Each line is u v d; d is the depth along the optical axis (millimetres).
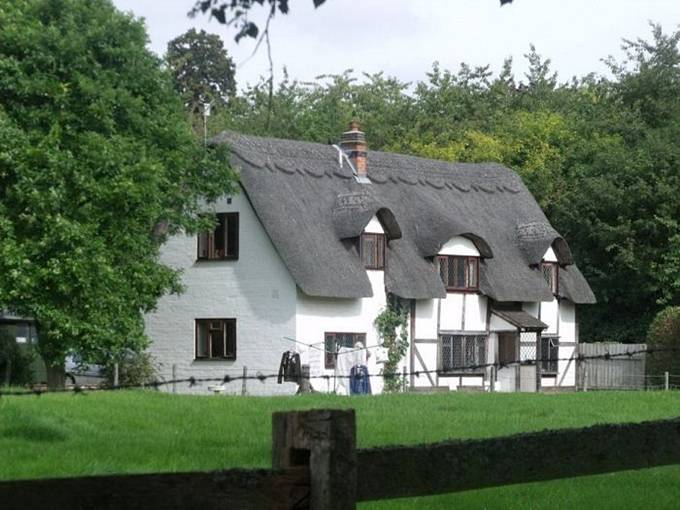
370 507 11773
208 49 66312
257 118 64750
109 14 34531
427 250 43844
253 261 41000
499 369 45812
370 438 17609
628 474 14539
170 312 42344
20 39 32688
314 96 68875
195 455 15445
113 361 34062
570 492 13297
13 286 31188
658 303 50500
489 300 45812
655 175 52188
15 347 36812
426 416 21609
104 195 32281
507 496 12914
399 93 71062
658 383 44219
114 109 34156
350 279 40844
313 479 5492
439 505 12281
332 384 40562
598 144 57312
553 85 71062
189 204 37312
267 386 40438
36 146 31922
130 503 5125
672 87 61438
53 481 4988
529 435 6484
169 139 35625
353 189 44000
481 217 47531
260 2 10281
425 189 46750
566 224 54094
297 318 40062
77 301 32062
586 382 49250
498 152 59812
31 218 31625
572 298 48625
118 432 17609
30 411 17938
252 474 5375
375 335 42156
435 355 43938
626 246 51875
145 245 34281
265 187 41000
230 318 41344
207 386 41281
